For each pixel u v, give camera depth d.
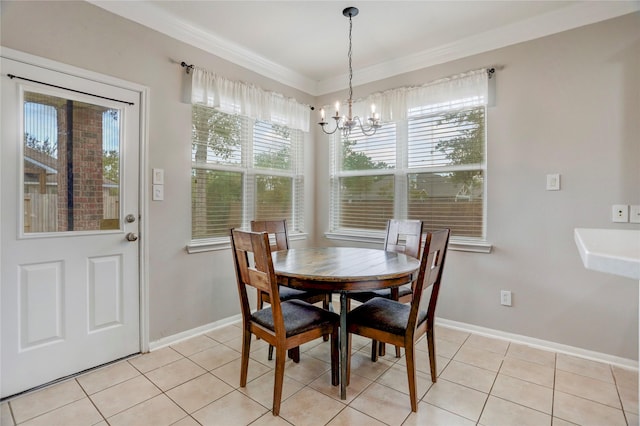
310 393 1.92
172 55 2.55
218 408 1.77
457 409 1.76
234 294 3.05
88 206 2.15
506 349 2.48
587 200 2.33
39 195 1.95
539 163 2.51
